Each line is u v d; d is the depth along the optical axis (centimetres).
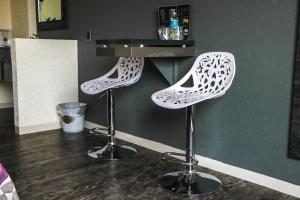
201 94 218
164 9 271
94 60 360
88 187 223
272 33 213
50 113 374
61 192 215
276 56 212
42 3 430
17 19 483
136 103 315
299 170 209
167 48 234
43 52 359
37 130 365
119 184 229
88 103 379
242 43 229
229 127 244
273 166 222
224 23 237
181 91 231
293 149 209
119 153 287
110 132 295
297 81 202
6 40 499
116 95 337
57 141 329
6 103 507
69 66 382
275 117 218
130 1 306
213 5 242
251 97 229
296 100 204
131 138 326
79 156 285
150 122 304
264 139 225
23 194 211
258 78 223
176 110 279
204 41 251
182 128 276
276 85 214
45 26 432
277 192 219
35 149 303
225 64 218
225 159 250
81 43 376
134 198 209
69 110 353
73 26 384
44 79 364
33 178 237
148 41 220
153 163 270
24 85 350
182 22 261
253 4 220
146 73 300
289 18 204
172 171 252
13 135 349
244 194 216
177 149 283
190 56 258
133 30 307
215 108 252
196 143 268
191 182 226
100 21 344
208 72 229
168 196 212
